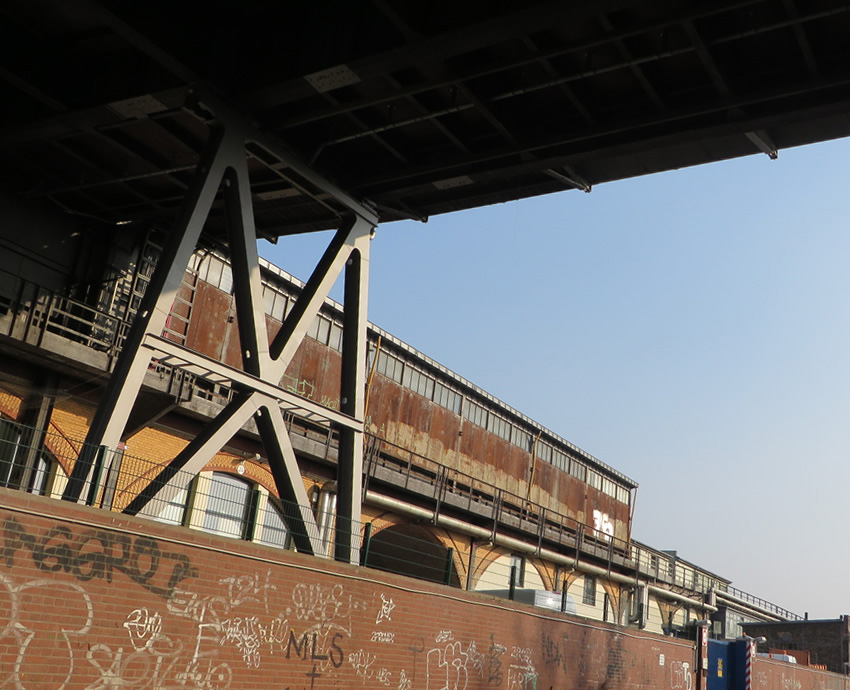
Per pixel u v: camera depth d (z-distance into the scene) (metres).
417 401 29.34
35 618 9.15
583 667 21.52
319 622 12.91
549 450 38.62
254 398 13.67
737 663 32.59
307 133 15.34
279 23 13.44
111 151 16.00
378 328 27.03
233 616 11.48
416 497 25.81
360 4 12.78
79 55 13.88
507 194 16.56
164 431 19.16
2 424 16.52
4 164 16.69
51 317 17.42
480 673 16.86
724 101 13.14
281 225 18.39
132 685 10.06
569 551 35.28
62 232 17.98
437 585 15.82
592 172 15.69
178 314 20.23
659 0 11.75
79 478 10.88
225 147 13.40
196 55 13.11
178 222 12.96
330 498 22.72
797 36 11.91
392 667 14.34
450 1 11.91
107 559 9.96
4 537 8.98
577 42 12.08
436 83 13.07
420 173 15.62
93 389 17.88
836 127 13.55
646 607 40.78
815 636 51.22
